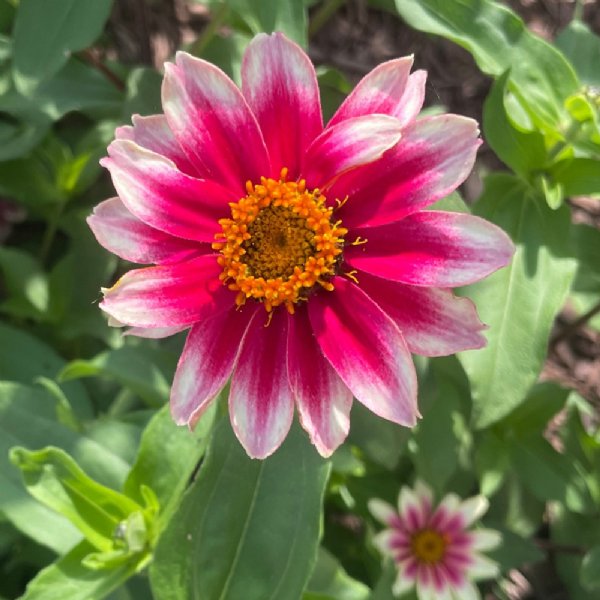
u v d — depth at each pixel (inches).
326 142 3.9
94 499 4.7
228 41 6.7
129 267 7.7
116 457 5.4
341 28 10.0
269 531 4.5
